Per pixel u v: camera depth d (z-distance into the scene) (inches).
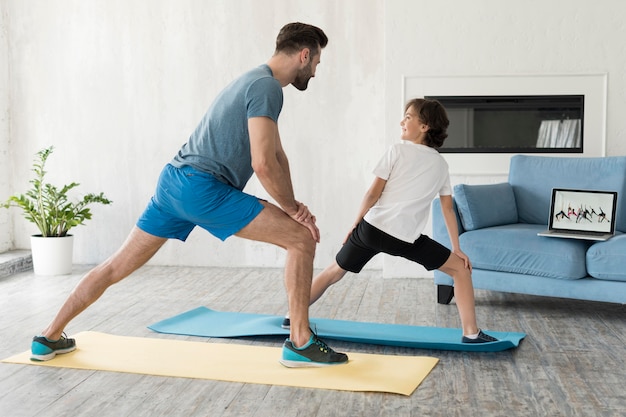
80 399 105.0
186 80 227.3
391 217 129.6
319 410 100.3
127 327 148.9
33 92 235.0
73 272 219.5
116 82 230.5
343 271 139.8
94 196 223.3
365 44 219.5
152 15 227.5
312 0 220.7
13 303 174.6
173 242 231.6
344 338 135.4
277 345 134.0
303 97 222.4
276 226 115.4
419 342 130.0
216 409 100.9
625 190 179.3
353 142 221.9
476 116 206.2
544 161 190.9
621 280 152.9
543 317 158.6
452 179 207.8
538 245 160.6
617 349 131.6
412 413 99.2
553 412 99.6
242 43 224.2
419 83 207.0
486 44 203.9
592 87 201.2
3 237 234.5
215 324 148.7
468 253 167.2
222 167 114.8
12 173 238.1
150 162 230.7
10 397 106.1
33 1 232.7
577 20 200.5
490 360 124.6
